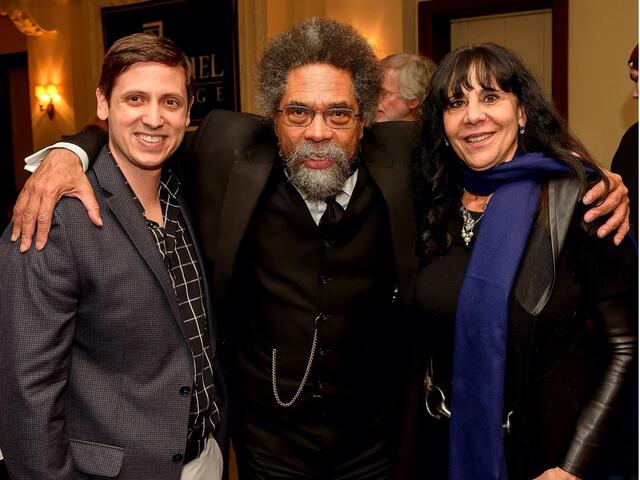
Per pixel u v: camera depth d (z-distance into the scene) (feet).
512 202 4.82
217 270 5.51
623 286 4.59
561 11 14.40
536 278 4.62
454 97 4.95
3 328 4.34
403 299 5.52
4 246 4.51
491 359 4.67
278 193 5.68
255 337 5.87
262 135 5.94
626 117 13.83
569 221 4.59
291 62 5.24
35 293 4.29
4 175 30.73
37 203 4.37
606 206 4.53
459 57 4.96
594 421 4.56
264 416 5.97
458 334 4.86
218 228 5.61
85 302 4.52
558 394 4.69
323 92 5.17
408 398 5.42
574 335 4.79
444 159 5.30
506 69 4.85
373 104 5.55
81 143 4.88
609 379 4.59
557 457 4.67
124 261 4.55
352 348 5.77
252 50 18.48
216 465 5.37
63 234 4.35
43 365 4.30
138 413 4.64
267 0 18.07
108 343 4.58
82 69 22.81
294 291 5.70
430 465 5.34
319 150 5.27
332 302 5.67
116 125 4.67
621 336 4.62
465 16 16.81
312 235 5.62
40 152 4.88
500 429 4.69
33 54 23.88
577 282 4.69
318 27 5.39
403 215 5.54
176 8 19.88
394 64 8.89
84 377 4.61
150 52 4.60
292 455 5.96
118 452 4.57
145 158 4.70
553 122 5.00
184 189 5.85
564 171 4.71
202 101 19.62
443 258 5.19
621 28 13.75
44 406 4.29
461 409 4.86
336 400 5.82
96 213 4.47
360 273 5.72
